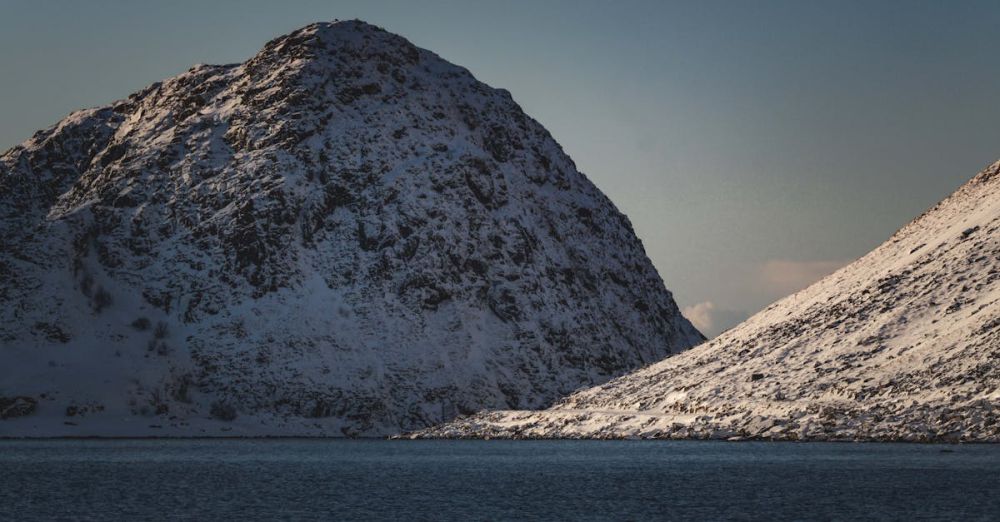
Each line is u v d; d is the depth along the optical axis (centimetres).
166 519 15638
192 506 17050
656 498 17088
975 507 15000
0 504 17538
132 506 17138
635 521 14850
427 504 16938
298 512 16212
